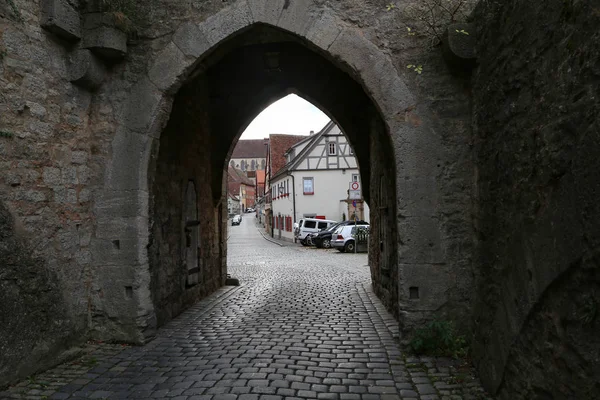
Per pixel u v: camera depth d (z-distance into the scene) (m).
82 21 4.42
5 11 3.67
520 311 2.60
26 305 3.71
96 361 4.06
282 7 4.53
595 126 1.81
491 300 3.24
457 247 4.16
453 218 4.18
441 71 4.25
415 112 4.27
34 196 3.91
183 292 6.48
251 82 8.69
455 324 4.14
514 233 2.74
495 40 3.26
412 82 4.29
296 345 4.52
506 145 2.96
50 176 4.12
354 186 18.34
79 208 4.53
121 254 4.65
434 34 4.27
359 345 4.48
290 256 18.33
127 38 4.66
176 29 4.71
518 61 2.75
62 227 4.26
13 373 3.51
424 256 4.19
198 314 6.20
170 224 6.04
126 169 4.68
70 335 4.27
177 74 4.68
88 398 3.24
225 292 8.21
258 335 4.94
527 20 2.61
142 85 4.71
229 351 4.33
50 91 4.16
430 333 4.04
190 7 4.70
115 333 4.62
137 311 4.60
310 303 6.92
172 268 6.05
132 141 4.69
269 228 42.72
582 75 1.95
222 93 8.71
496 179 3.21
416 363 3.86
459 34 3.89
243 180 98.19
